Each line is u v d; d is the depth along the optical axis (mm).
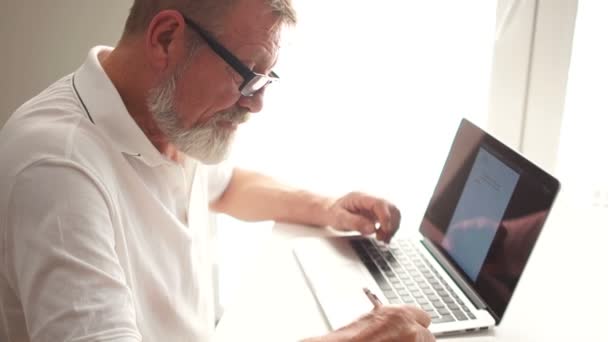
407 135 1354
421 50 1291
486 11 1271
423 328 758
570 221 1197
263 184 1208
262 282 940
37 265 654
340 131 1357
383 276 956
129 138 821
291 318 848
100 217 704
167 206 898
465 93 1323
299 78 1318
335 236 1096
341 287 914
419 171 1377
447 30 1277
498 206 911
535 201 824
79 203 689
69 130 755
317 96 1332
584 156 1360
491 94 1347
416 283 936
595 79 1299
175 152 957
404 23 1272
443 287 924
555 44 1289
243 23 788
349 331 747
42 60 1414
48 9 1364
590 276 984
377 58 1297
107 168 774
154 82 830
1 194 698
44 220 669
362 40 1285
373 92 1322
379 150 1368
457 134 1123
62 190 687
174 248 878
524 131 1373
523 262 809
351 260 1005
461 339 804
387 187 1394
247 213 1193
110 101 809
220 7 779
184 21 784
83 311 640
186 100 823
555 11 1265
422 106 1331
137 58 833
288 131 1367
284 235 1099
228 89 814
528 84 1333
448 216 1046
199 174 1017
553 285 954
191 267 900
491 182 953
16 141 733
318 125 1355
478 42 1291
